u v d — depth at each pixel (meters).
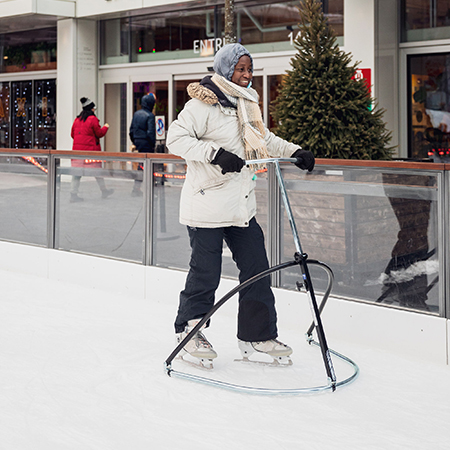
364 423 2.94
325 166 4.33
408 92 9.33
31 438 2.75
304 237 4.49
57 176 6.09
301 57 5.46
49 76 14.34
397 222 4.00
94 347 4.04
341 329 4.21
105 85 13.48
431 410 3.10
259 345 3.71
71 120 13.33
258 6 10.97
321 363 3.77
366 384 3.43
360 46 8.99
